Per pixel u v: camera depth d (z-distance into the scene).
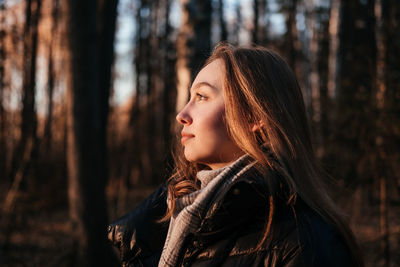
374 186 5.30
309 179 0.90
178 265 0.92
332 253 0.76
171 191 1.12
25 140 8.59
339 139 5.16
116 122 15.28
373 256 5.15
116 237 1.17
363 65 5.61
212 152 0.93
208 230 0.85
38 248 5.98
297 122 0.95
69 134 4.23
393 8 5.39
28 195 8.29
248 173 0.88
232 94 0.91
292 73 0.99
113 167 13.27
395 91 4.99
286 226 0.80
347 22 8.34
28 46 9.64
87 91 4.19
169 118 14.46
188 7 3.87
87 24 4.15
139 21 16.89
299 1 14.27
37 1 9.73
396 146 4.92
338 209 0.89
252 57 0.95
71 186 4.24
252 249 0.81
